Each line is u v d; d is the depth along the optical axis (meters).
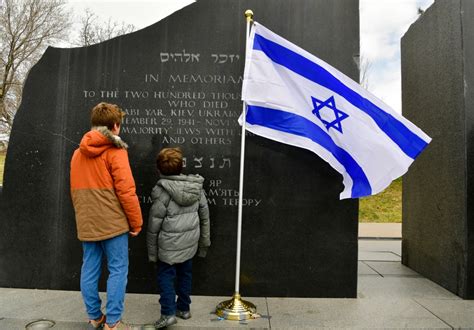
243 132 3.96
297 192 4.38
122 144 3.12
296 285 4.35
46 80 4.53
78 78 4.52
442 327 3.51
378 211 12.32
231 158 4.41
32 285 4.48
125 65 4.48
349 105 4.03
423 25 5.50
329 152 4.07
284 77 4.13
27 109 4.53
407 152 3.91
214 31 4.45
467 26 4.46
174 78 4.46
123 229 3.14
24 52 21.62
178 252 3.38
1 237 4.51
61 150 4.50
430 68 5.29
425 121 5.45
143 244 4.41
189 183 3.37
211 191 4.39
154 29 4.48
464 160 4.43
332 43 4.36
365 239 8.64
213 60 4.44
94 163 3.09
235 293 3.88
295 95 4.14
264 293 4.36
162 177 3.41
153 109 4.46
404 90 6.21
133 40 4.49
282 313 3.84
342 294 4.33
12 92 21.77
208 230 3.62
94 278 3.23
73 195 3.21
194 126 4.43
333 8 4.38
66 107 4.51
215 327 3.49
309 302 4.17
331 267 4.34
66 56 4.53
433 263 5.13
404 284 4.97
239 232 3.90
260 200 4.38
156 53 4.48
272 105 4.11
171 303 3.42
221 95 4.43
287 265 4.36
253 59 4.07
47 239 4.48
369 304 4.12
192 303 4.10
